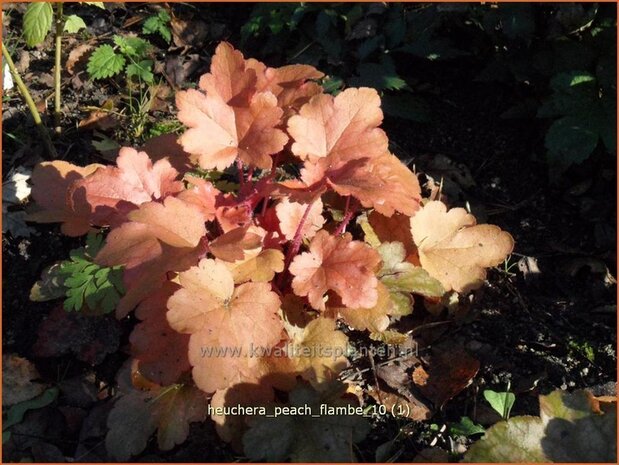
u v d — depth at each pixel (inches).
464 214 15.3
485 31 19.0
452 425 13.5
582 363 14.8
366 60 19.9
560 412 12.0
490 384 14.4
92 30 21.7
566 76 17.3
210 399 13.1
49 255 16.0
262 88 14.5
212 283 12.0
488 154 18.9
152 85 19.8
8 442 13.0
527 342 15.2
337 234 14.6
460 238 15.1
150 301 12.6
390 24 20.0
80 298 13.9
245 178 17.6
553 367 14.7
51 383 13.9
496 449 11.8
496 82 20.0
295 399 12.6
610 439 11.8
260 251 13.3
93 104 19.5
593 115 17.0
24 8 21.4
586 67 17.8
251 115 13.4
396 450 13.3
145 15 22.2
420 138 19.1
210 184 14.0
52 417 13.5
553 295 16.3
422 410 13.9
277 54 21.1
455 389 14.1
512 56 18.9
